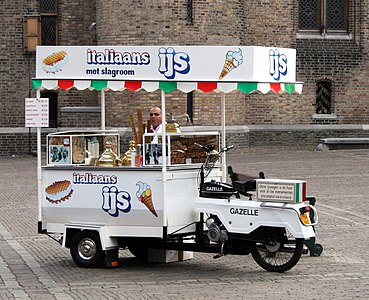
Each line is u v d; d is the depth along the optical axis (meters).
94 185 14.70
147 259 15.55
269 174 28.48
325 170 29.78
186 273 14.35
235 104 37.59
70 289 13.10
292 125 40.00
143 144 14.53
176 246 14.64
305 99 40.12
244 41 39.03
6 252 16.66
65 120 38.88
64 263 15.40
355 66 40.56
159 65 14.26
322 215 20.58
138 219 14.41
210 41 35.97
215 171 15.21
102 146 16.23
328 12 40.34
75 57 14.75
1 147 38.84
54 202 15.06
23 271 14.68
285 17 39.78
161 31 35.09
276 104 39.84
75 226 14.88
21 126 39.06
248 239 14.01
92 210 14.73
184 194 14.53
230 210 14.09
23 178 29.34
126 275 14.20
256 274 14.09
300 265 14.76
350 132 40.41
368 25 40.59
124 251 16.75
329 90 40.56
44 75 14.93
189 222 14.61
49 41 39.31
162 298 12.34
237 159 34.03
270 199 13.81
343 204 22.28
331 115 40.38
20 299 12.37
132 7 35.22
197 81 14.05
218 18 36.16
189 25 35.50
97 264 14.82
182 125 35.78
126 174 14.44
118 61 14.48
